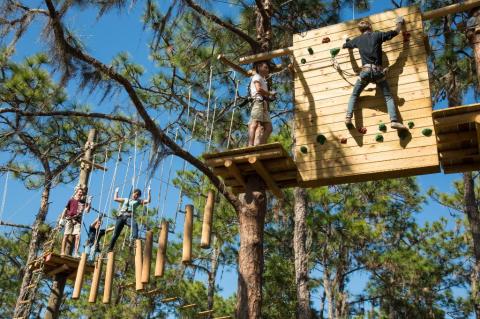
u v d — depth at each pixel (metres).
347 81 7.04
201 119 10.41
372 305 19.17
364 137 6.68
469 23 6.73
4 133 12.22
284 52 7.58
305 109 7.14
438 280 18.16
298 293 13.45
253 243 7.36
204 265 19.78
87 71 7.74
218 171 7.07
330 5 10.33
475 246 13.09
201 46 10.37
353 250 17.59
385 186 18.27
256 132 7.25
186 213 6.61
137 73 11.72
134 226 9.24
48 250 11.28
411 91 6.62
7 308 18.55
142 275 6.65
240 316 7.04
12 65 11.45
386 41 6.97
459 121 5.66
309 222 14.70
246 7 10.15
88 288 19.45
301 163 6.91
